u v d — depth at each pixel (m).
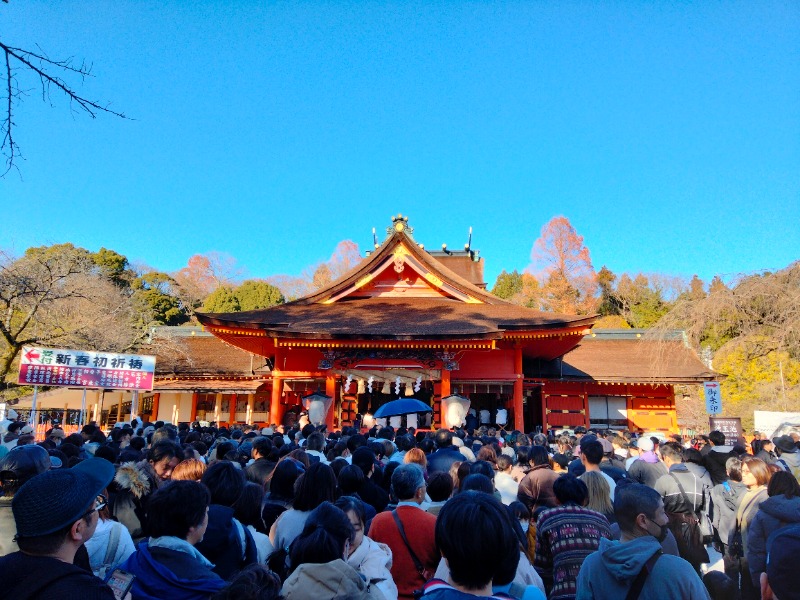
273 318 25.77
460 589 2.74
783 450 10.33
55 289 26.98
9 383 28.83
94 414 29.97
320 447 9.23
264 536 4.80
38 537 2.63
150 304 49.34
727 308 18.22
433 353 24.42
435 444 10.20
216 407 30.95
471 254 45.28
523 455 8.97
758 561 5.23
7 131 5.76
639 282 72.50
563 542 4.70
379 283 29.83
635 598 3.18
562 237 69.50
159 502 3.54
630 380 29.95
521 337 24.09
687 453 8.63
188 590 3.17
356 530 4.13
